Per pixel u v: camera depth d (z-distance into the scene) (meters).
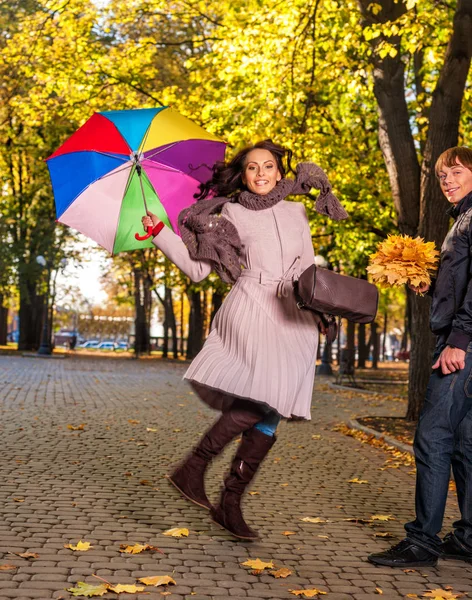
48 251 37.16
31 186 38.72
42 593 3.81
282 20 12.86
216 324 4.71
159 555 4.62
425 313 13.17
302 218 4.80
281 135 13.80
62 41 18.72
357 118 17.28
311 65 13.53
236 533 4.82
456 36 10.97
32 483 6.72
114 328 77.38
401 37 12.58
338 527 5.64
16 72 19.17
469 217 4.62
